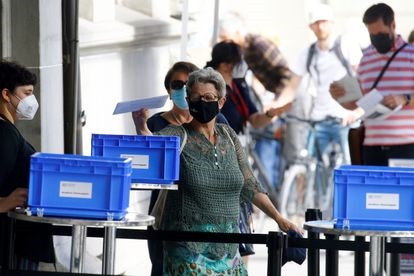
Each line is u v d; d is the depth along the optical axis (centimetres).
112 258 1282
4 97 1370
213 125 1435
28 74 1375
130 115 2394
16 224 1370
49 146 1861
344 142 3008
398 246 1412
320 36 2980
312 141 3027
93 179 1244
